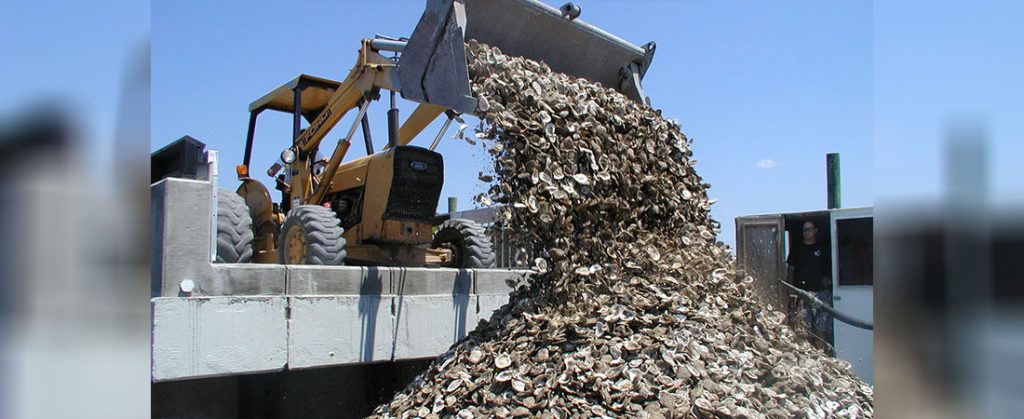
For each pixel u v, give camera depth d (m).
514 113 4.32
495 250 7.75
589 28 5.36
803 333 5.79
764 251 6.55
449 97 4.35
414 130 6.98
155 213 4.23
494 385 3.70
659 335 3.86
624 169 4.67
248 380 5.00
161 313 4.05
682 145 5.32
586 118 4.64
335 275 4.88
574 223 4.36
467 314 5.66
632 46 5.68
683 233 4.99
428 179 6.78
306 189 7.48
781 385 3.80
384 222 6.66
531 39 5.14
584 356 3.70
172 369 4.07
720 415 3.39
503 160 4.18
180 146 4.48
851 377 4.44
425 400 3.85
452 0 4.41
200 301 4.22
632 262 4.44
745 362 3.85
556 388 3.57
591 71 5.59
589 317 3.99
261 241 7.76
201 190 4.29
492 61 4.56
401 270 5.25
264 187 7.73
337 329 4.84
